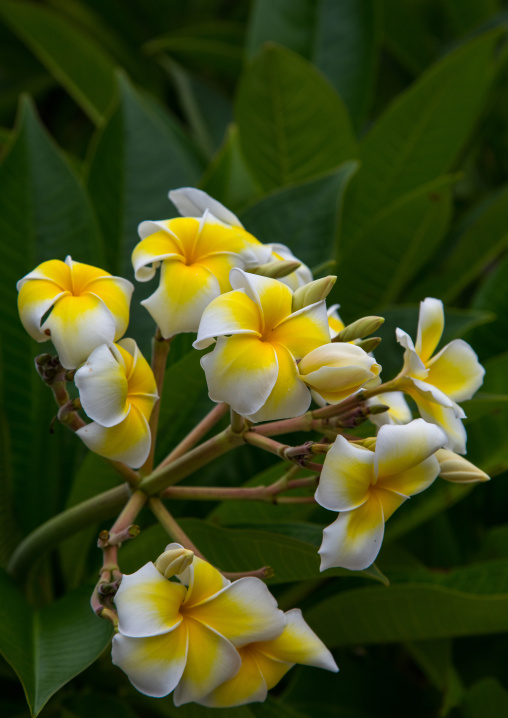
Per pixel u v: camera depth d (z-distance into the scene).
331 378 0.86
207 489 0.94
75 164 1.35
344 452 0.87
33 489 1.10
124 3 1.90
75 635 0.96
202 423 0.95
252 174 1.43
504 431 1.11
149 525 1.10
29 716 1.08
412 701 1.14
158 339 0.93
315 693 1.11
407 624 1.05
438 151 1.37
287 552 0.96
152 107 1.49
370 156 1.38
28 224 1.13
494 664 1.17
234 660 0.86
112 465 0.93
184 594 0.87
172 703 1.02
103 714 1.05
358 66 1.64
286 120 1.35
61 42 1.48
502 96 1.65
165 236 0.92
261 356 0.86
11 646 0.93
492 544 1.17
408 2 1.96
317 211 1.14
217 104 1.73
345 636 1.08
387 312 1.12
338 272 1.22
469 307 1.63
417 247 1.20
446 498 1.06
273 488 0.93
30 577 1.04
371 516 0.88
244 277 0.88
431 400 0.91
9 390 1.10
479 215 1.36
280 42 1.65
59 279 0.90
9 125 1.85
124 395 0.88
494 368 1.14
